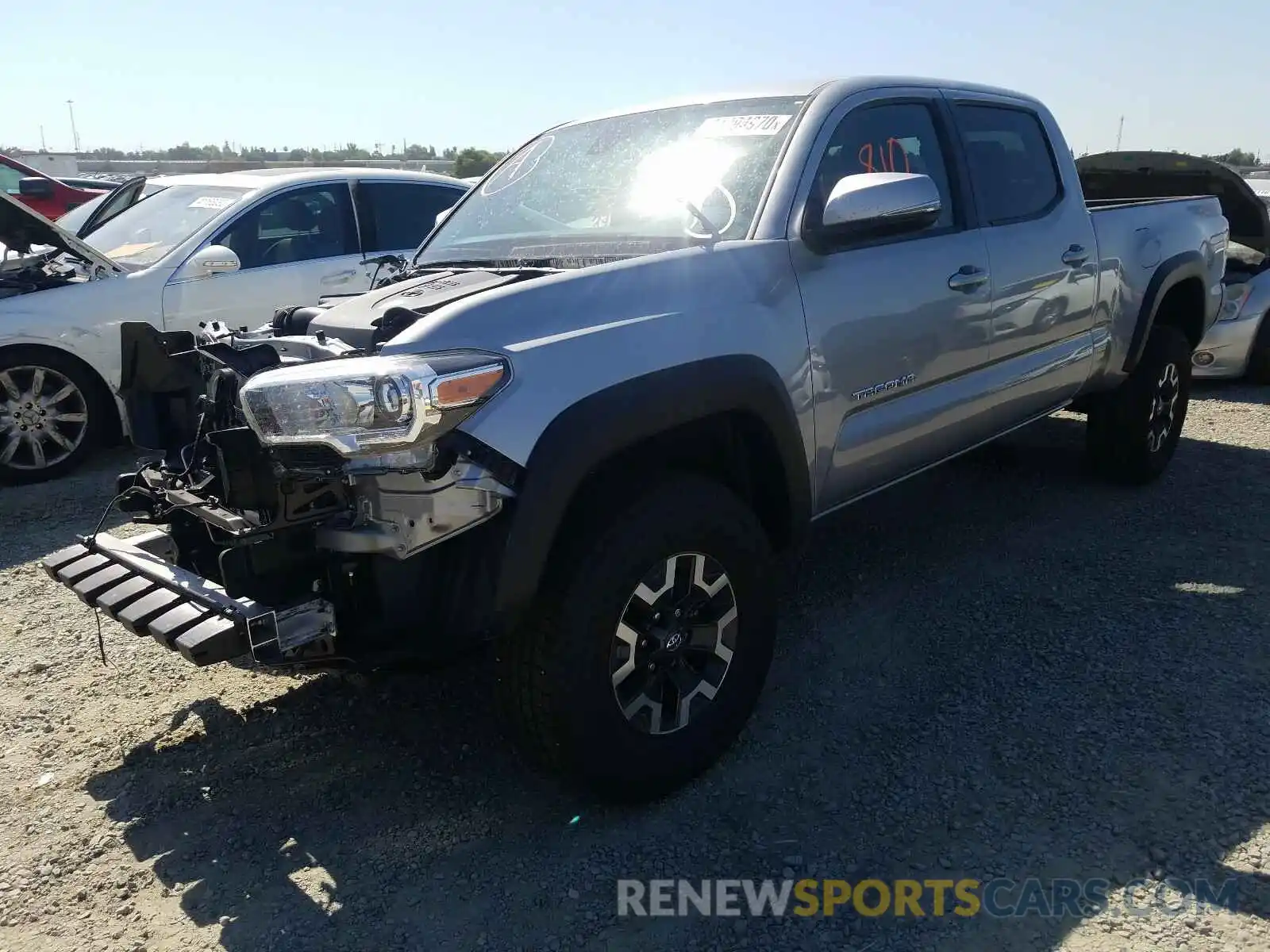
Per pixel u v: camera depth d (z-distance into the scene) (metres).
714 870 2.55
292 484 2.42
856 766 2.96
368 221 7.18
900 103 3.76
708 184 3.34
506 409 2.39
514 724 2.63
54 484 5.92
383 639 2.52
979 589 4.17
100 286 6.06
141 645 3.92
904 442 3.63
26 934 2.41
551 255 3.42
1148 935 2.25
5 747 3.22
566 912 2.42
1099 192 7.71
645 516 2.62
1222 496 5.27
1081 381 4.68
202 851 2.70
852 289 3.28
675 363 2.70
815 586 4.27
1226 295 7.86
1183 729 3.05
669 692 2.84
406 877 2.57
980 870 2.49
